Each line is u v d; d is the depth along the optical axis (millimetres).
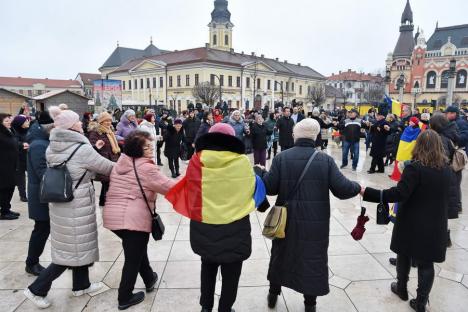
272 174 3012
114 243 4793
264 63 64062
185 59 60188
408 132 5125
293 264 2928
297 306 3369
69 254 3188
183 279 3836
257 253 4480
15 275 3900
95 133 6180
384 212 3271
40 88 89875
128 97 70562
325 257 2949
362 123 10703
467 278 3879
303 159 2945
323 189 2910
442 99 66000
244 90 61156
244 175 2713
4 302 3400
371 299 3475
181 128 9320
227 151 2684
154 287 3662
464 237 5043
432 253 3078
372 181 8719
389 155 11305
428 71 70250
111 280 3805
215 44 71188
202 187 2686
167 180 3092
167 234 5148
